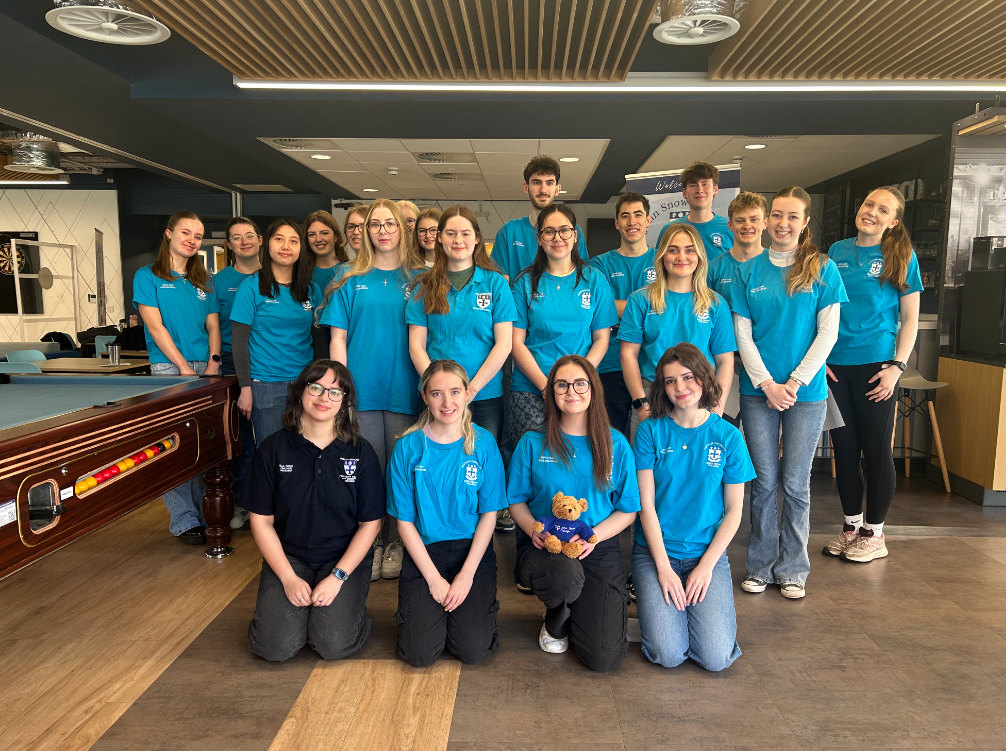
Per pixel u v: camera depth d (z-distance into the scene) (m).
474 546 2.12
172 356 3.13
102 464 2.03
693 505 2.16
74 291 9.52
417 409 2.69
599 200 9.65
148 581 2.66
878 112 4.77
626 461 2.14
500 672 2.01
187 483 3.14
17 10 3.53
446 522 2.15
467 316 2.52
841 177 7.71
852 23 3.55
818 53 3.90
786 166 7.00
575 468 2.15
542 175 2.97
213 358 3.34
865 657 2.09
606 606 2.01
